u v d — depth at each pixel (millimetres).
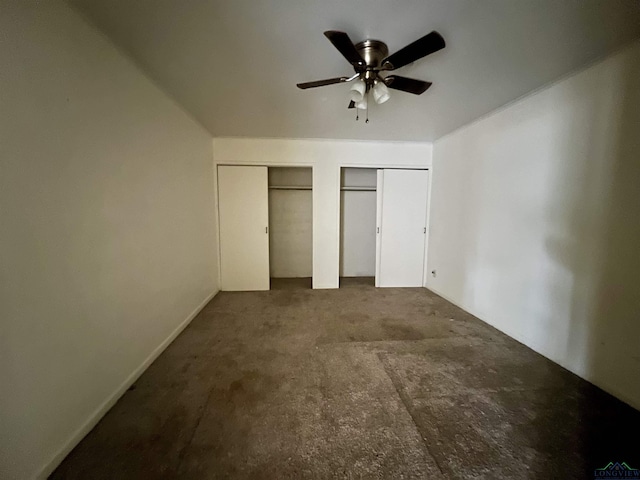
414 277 4098
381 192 3922
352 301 3424
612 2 1243
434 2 1276
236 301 3426
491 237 2682
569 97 1896
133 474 1149
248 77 2008
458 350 2209
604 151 1686
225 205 3762
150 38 1558
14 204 1027
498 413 1512
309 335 2482
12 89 1019
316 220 3873
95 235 1464
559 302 1995
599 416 1488
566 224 1936
